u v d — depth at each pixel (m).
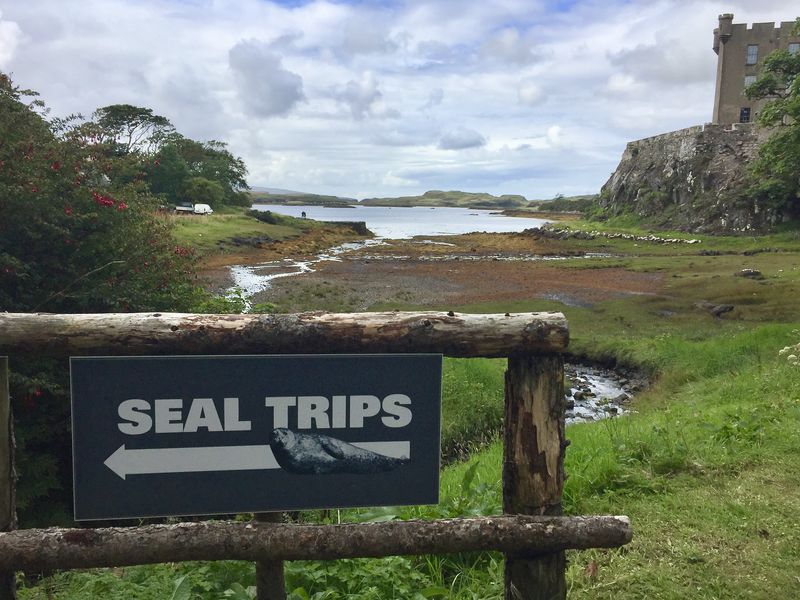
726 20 54.56
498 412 9.70
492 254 45.88
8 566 2.14
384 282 30.12
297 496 2.34
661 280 26.98
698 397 9.36
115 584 3.15
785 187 43.00
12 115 7.12
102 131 8.03
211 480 2.29
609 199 66.62
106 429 2.22
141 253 8.09
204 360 2.24
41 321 2.16
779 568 3.35
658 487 4.50
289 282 30.05
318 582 3.14
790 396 7.14
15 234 6.90
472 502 4.15
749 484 4.47
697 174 52.75
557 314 2.38
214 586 3.09
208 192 68.56
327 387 2.31
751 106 54.78
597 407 11.56
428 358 2.34
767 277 24.39
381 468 2.37
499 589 3.14
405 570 3.31
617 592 3.18
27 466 6.29
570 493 4.46
